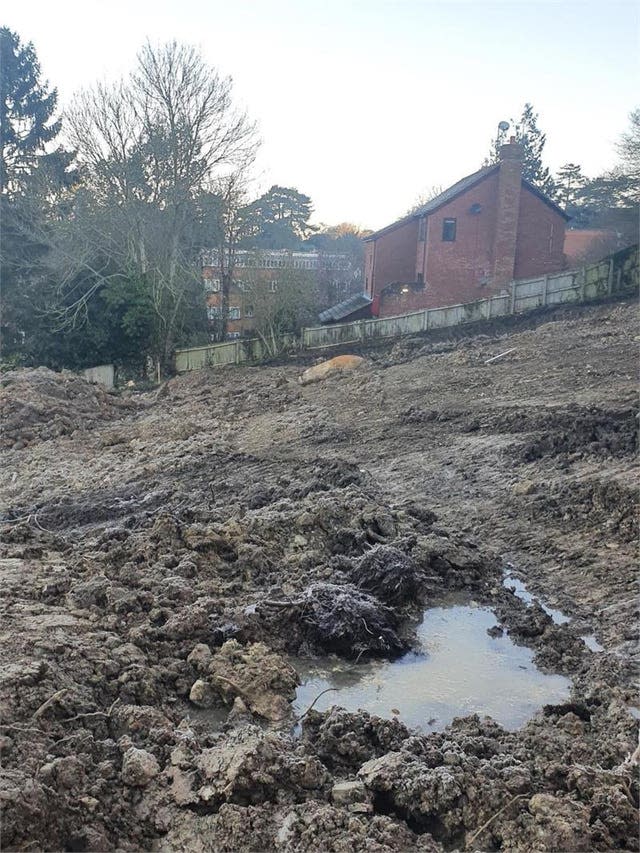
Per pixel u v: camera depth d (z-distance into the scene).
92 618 6.04
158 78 28.39
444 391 16.38
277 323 28.50
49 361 29.33
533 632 6.50
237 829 3.85
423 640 6.45
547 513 9.14
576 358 17.27
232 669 5.46
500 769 4.26
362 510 8.34
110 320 28.95
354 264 46.44
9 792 3.68
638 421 11.13
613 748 4.54
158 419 18.09
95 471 13.60
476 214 30.28
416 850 3.77
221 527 7.81
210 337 31.95
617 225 32.41
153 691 5.15
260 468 12.21
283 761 4.27
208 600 6.38
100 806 3.98
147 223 28.66
